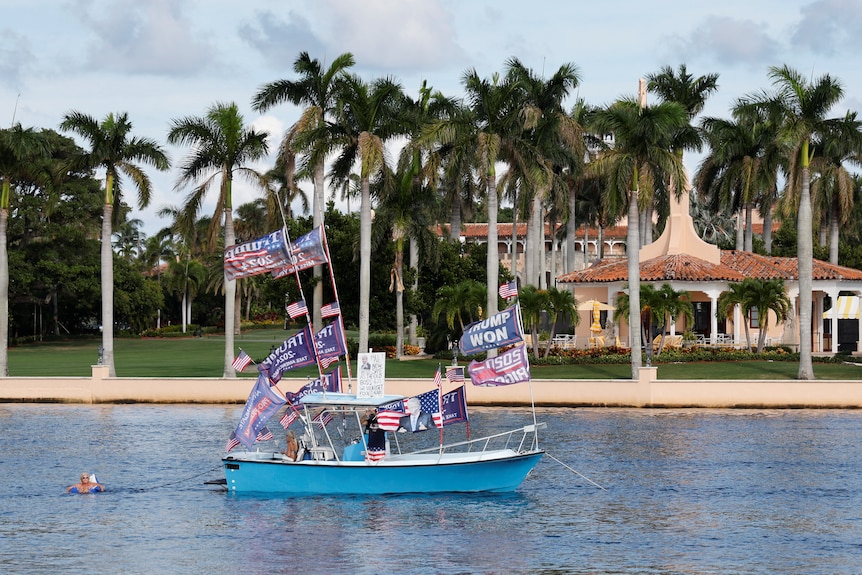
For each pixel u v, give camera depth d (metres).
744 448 62.19
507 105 89.88
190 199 89.88
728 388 80.75
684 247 117.69
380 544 41.94
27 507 48.41
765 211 137.00
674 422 73.00
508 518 46.09
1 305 91.19
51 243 154.12
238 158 90.12
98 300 160.12
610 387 81.25
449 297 97.69
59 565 39.12
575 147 95.62
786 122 85.00
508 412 78.81
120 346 147.25
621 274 111.12
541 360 96.25
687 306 99.44
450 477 50.56
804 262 85.00
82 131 90.06
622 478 54.03
